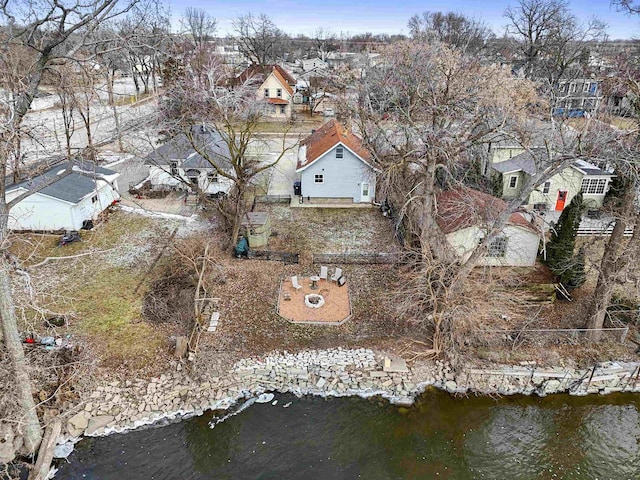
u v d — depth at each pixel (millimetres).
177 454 15055
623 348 19125
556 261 21609
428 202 21406
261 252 24797
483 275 19734
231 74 57969
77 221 26328
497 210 21406
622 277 18000
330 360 18391
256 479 14398
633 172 15297
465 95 22234
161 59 43031
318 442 15648
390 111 26734
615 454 15508
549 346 19094
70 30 12000
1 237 12758
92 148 18656
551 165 16891
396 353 18766
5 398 14258
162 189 32469
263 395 17219
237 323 19891
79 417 15758
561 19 52156
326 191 32031
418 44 31484
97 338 18562
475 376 17969
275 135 48188
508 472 14844
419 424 16391
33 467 14109
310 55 98062
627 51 32688
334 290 22266
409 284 20625
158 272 23062
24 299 15703
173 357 18016
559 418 16734
